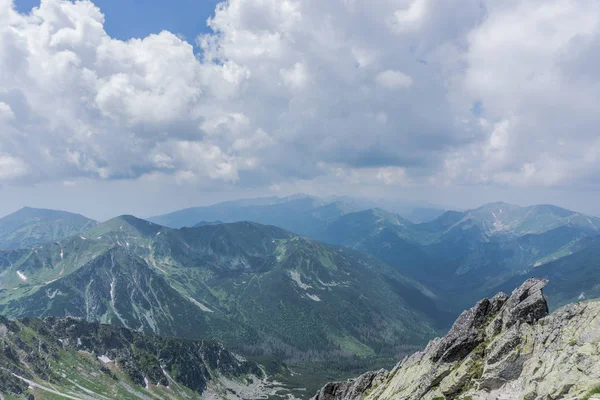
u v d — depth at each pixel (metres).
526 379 60.44
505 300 87.00
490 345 73.44
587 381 48.44
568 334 60.91
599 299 63.91
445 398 69.25
